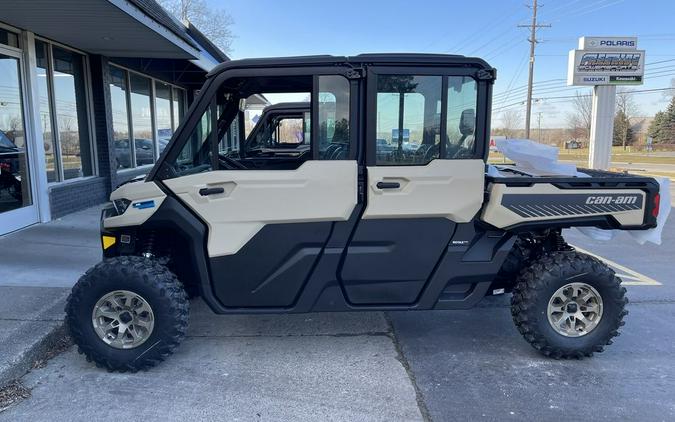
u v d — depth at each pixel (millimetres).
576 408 3115
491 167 4105
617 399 3223
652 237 3812
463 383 3430
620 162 39844
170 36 8141
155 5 9203
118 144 10664
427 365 3701
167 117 13805
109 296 3479
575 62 17094
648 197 3699
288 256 3562
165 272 3553
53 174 8250
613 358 3818
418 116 3441
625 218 3695
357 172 3465
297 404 3160
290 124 7305
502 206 3570
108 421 2965
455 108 3445
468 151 3510
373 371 3605
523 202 3580
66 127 8766
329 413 3061
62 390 3314
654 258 7074
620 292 3691
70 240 6695
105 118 9656
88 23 6875
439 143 3473
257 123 7164
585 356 3756
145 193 3492
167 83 13539
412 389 3350
